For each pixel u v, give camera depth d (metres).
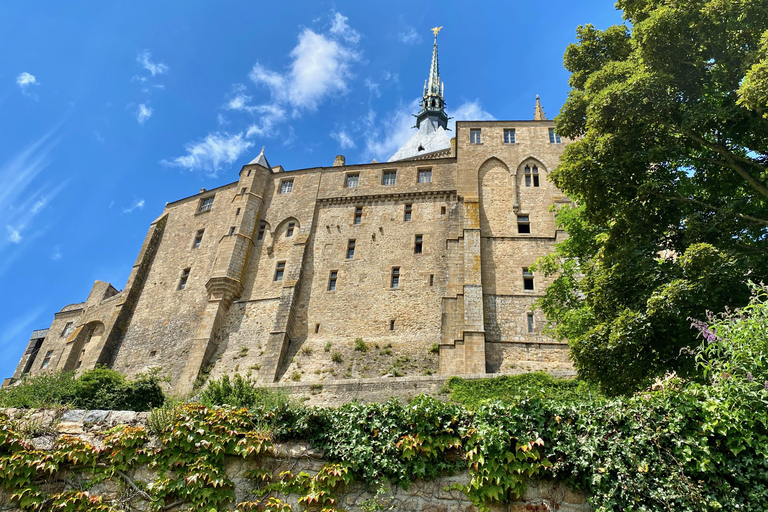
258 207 46.06
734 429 8.38
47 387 24.92
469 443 9.46
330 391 29.06
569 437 9.15
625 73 18.36
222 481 9.58
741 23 16.41
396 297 38.34
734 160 16.55
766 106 14.45
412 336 36.25
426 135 76.75
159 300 45.12
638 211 16.88
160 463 9.89
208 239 46.72
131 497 9.59
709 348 9.75
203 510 9.36
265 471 9.78
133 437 10.04
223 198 49.03
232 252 42.75
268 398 19.62
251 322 39.75
